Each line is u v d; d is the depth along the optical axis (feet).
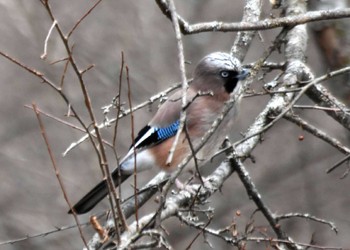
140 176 49.90
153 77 54.34
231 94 33.09
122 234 25.09
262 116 31.17
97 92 54.85
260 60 29.37
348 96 36.22
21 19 54.29
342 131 55.57
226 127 33.71
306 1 34.83
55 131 57.31
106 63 54.75
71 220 55.26
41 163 57.47
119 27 55.67
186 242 53.47
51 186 56.80
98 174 55.26
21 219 56.08
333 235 56.08
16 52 56.65
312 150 57.06
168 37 55.57
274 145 57.93
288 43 33.47
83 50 54.75
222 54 33.86
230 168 30.94
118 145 53.47
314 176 57.72
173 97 33.63
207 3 56.18
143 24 55.83
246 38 34.30
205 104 33.32
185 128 24.45
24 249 55.16
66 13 55.52
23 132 57.98
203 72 33.71
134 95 53.93
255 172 57.57
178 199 28.30
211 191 29.81
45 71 54.65
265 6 39.50
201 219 51.83
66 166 56.65
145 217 25.67
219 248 51.83
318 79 26.03
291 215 31.07
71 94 54.75
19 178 57.21
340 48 36.58
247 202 54.49
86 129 24.14
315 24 36.96
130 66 54.60
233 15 56.03
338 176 57.57
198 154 33.17
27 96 57.62
